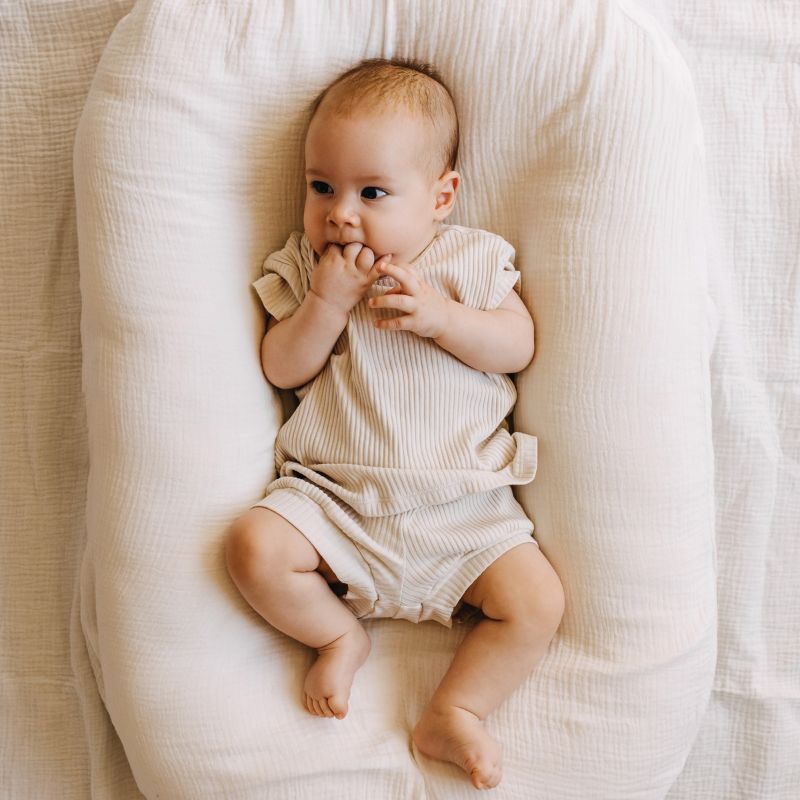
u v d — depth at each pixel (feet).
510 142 3.94
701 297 3.97
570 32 3.76
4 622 4.33
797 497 4.58
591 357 3.85
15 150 4.25
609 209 3.80
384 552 3.76
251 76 3.74
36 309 4.32
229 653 3.85
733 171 4.55
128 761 4.12
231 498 3.84
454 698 3.79
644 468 3.85
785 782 4.48
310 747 3.81
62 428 4.35
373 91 3.55
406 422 3.79
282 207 4.05
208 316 3.80
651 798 3.89
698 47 4.53
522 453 3.93
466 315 3.72
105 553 3.78
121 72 3.69
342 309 3.73
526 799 3.83
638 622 3.87
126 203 3.69
